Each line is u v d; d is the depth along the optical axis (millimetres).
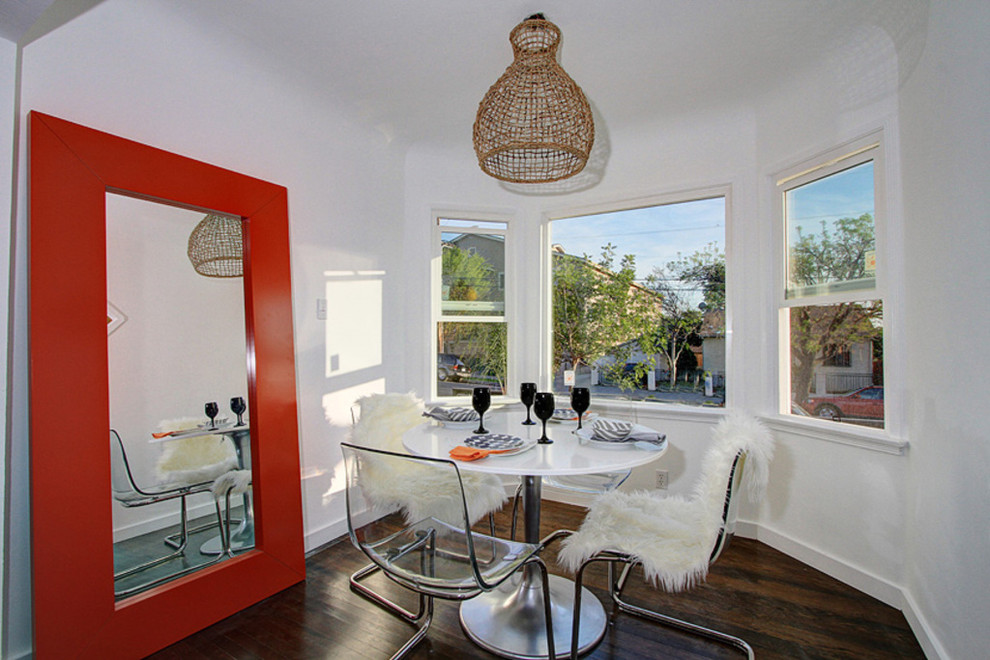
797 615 1875
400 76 2379
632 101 2613
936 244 1607
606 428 1842
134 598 1661
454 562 1454
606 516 1678
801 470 2350
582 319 3297
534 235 3375
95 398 1601
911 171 1792
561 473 1437
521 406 3398
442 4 1848
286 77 2355
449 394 3379
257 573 2014
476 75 2377
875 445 1973
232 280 2109
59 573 1487
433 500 1599
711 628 1795
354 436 2080
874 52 1991
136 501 1714
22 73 1504
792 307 2473
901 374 1884
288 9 1870
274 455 2150
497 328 3455
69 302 1550
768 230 2574
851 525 2096
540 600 1884
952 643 1476
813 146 2285
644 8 1872
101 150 1648
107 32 1718
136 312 1762
